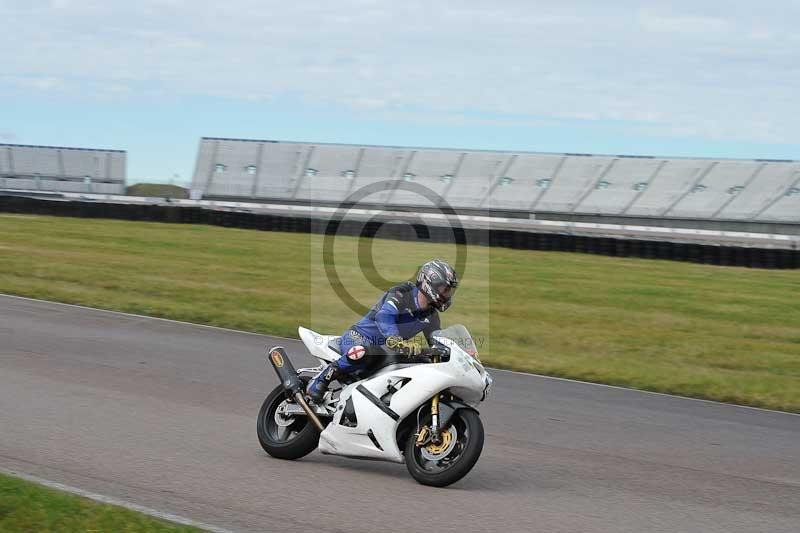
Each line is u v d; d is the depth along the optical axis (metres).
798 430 17.33
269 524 9.77
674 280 45.38
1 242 49.19
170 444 13.32
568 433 15.89
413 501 10.95
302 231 65.00
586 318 31.84
